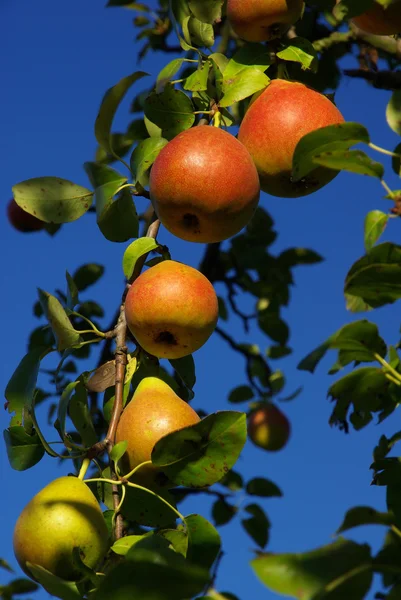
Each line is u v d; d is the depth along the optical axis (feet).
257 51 3.43
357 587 2.47
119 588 2.58
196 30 3.67
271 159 3.25
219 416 2.97
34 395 3.24
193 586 2.59
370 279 2.86
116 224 3.49
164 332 3.22
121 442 3.08
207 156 3.16
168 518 3.14
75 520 2.93
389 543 2.55
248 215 3.22
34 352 3.35
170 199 3.17
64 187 3.56
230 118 3.41
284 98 3.28
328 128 2.89
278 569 2.47
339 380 3.08
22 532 2.94
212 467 3.01
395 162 3.10
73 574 2.92
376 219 2.91
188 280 3.20
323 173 3.28
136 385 3.38
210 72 3.37
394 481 3.12
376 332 2.93
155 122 3.44
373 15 3.47
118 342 3.33
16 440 3.23
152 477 3.11
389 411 3.13
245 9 3.37
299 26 4.25
